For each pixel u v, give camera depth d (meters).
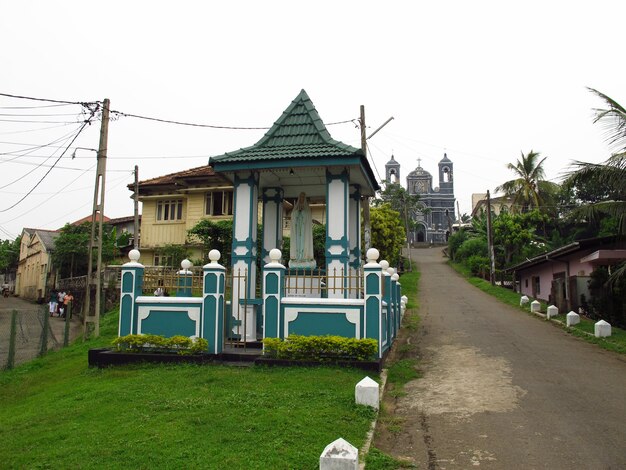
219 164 11.71
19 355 16.20
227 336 11.18
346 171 11.47
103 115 17.22
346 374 9.11
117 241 34.56
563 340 15.46
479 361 12.08
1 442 6.29
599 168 16.17
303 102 12.73
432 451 6.42
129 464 5.34
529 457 6.17
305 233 12.34
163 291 12.73
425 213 70.06
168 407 7.23
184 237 30.52
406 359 12.36
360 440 6.29
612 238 19.36
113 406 7.41
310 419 6.70
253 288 11.59
